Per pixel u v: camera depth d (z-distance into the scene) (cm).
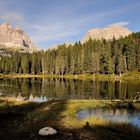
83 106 4259
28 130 2377
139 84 10012
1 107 3744
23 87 9181
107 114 3619
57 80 13662
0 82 11925
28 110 3572
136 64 14962
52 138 2155
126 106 4366
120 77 14200
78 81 12519
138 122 3067
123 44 17000
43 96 6575
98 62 16250
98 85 9762
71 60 18250
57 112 3506
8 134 2234
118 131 2544
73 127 2566
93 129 2514
